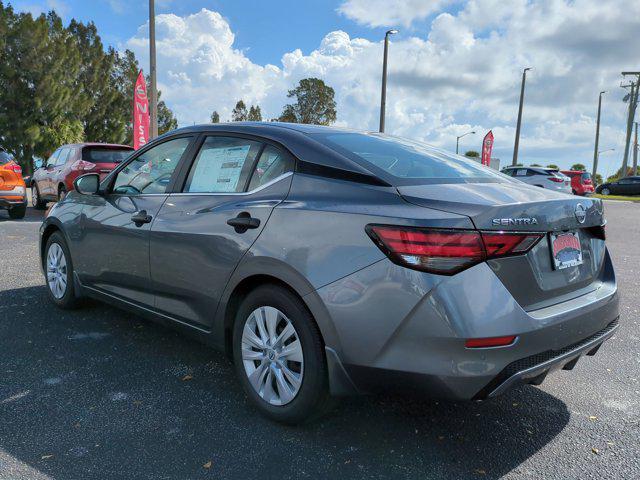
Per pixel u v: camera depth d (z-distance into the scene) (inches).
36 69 1334.9
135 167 144.9
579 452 97.2
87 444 94.9
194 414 107.3
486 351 82.0
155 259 127.3
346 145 111.5
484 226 83.2
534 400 119.0
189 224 118.3
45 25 1353.3
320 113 2226.9
